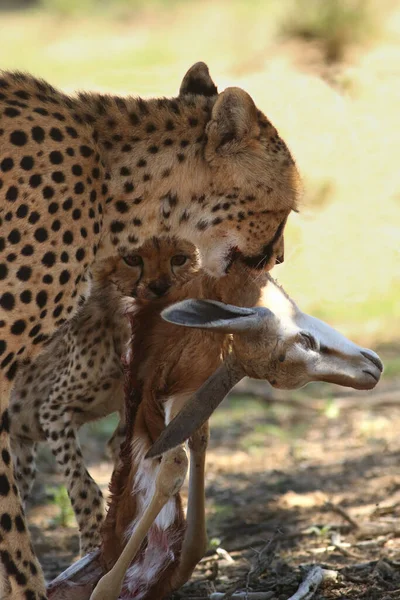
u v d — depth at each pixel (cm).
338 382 811
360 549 991
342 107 2517
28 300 837
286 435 1427
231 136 939
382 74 2769
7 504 818
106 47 3878
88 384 999
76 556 1080
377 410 1513
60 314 858
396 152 2331
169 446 750
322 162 2292
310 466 1294
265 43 3256
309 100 2536
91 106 920
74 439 1010
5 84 884
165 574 833
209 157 935
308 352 800
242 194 948
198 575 953
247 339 780
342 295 1938
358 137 2392
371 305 1906
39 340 853
